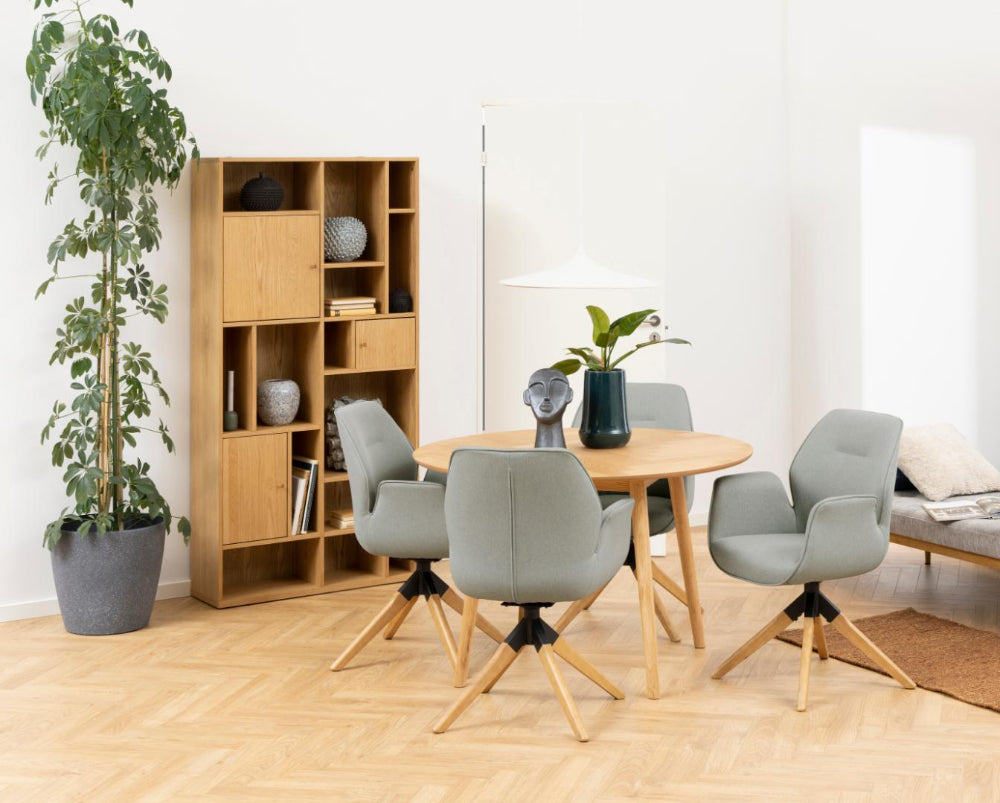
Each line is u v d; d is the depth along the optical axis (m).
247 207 5.44
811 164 7.06
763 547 4.43
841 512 4.16
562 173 6.40
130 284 5.03
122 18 5.31
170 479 5.58
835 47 6.84
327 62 5.84
